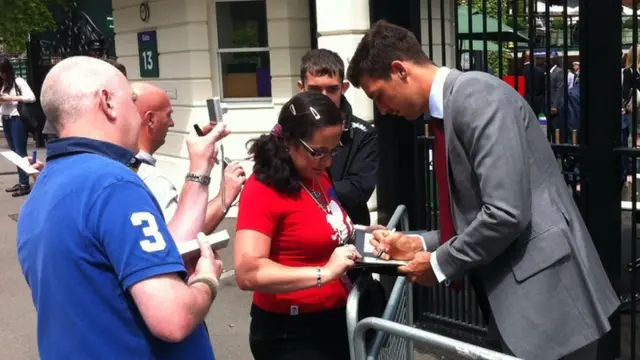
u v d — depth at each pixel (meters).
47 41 13.52
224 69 7.38
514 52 3.75
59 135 1.79
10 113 9.09
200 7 7.21
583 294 2.19
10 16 12.91
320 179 2.41
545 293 2.15
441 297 4.31
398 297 2.50
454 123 2.15
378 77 2.29
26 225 1.75
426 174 4.23
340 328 2.43
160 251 1.63
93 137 1.75
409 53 2.25
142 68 8.12
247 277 2.19
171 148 7.92
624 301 4.10
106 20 12.17
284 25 7.04
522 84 4.20
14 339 4.63
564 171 3.67
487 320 2.48
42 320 1.69
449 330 4.21
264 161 2.26
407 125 4.33
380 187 4.48
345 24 4.96
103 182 1.65
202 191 2.18
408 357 2.81
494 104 2.10
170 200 2.45
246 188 2.29
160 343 1.72
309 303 2.36
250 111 7.25
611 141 3.45
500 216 2.02
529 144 2.19
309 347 2.39
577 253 2.19
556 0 4.32
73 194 1.65
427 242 2.39
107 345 1.64
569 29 4.70
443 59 4.08
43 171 1.77
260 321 2.43
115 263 1.61
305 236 2.28
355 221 3.10
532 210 2.17
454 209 2.25
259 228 2.22
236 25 7.27
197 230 2.12
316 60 3.01
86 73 1.78
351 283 2.45
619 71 3.41
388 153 4.41
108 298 1.63
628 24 4.57
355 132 3.08
